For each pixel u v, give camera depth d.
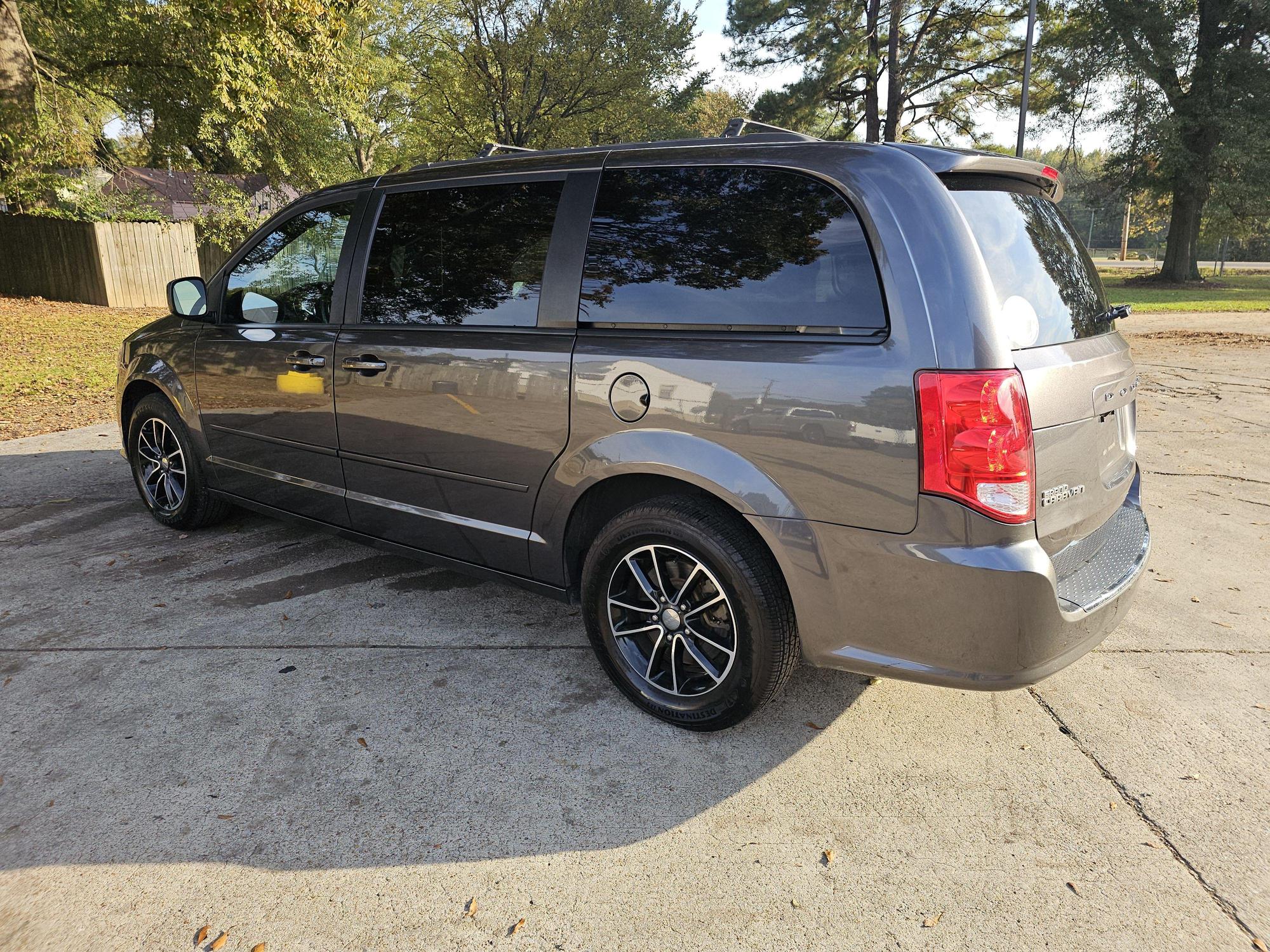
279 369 3.72
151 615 3.63
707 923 2.03
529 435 2.91
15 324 13.29
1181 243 32.12
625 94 26.17
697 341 2.55
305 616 3.64
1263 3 27.23
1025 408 2.17
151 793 2.46
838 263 2.36
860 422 2.26
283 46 14.70
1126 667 3.26
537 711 2.92
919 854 2.26
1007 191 2.62
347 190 3.62
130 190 20.38
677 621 2.73
